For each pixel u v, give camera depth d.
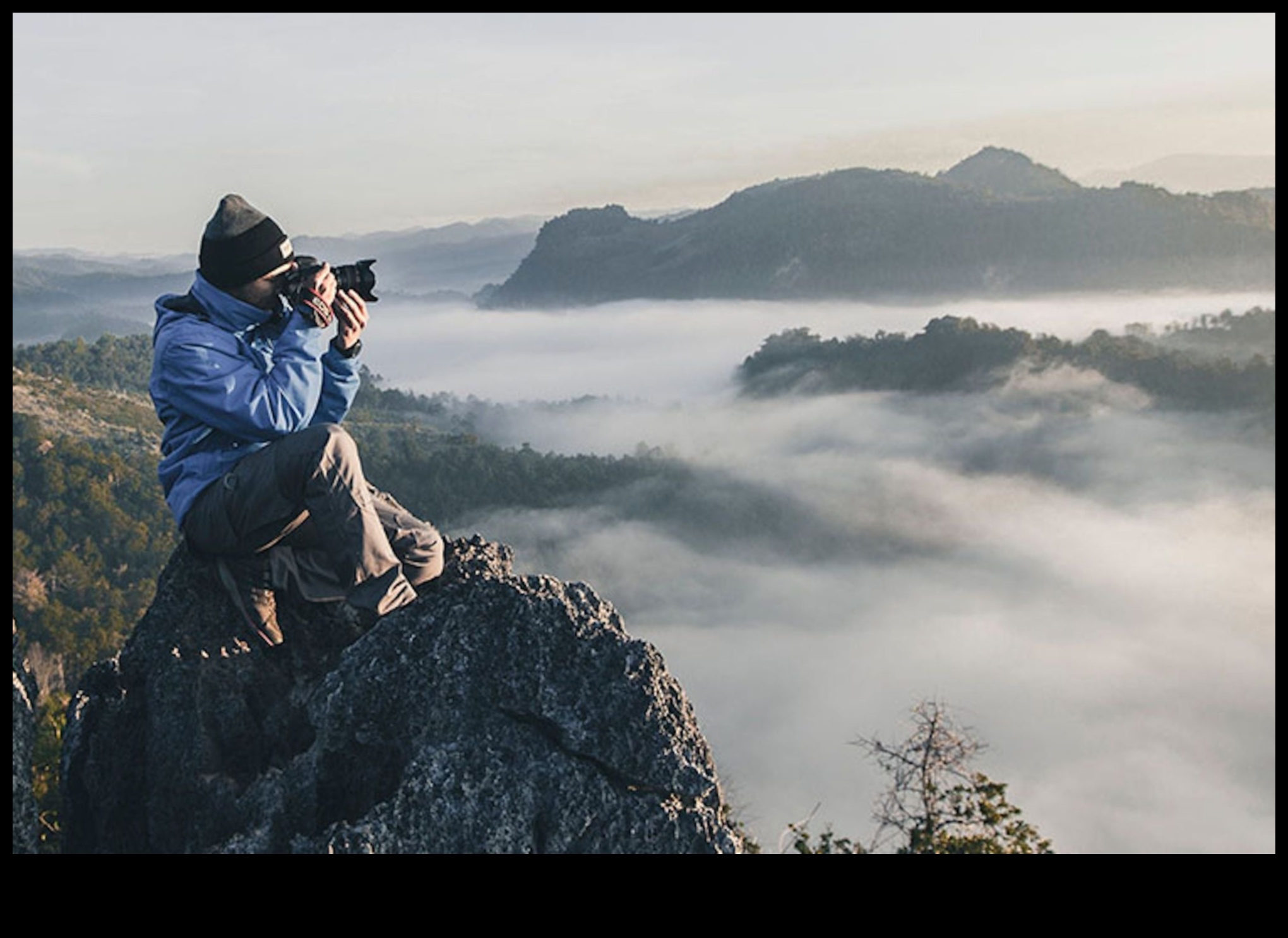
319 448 4.55
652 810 4.23
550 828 4.21
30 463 104.44
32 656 74.12
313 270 4.82
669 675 4.54
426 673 4.45
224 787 4.49
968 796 6.10
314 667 4.94
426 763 4.21
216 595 4.96
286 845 4.32
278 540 4.80
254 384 4.59
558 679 4.40
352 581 4.64
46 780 7.19
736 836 4.41
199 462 4.71
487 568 5.30
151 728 4.72
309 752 4.48
